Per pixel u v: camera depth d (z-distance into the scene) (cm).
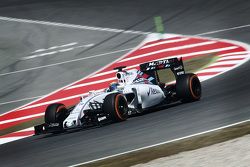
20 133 5047
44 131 4397
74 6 11019
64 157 3528
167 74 6619
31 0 11856
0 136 5097
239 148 2762
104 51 8150
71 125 4231
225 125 3519
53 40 9094
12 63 8194
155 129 3844
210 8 9588
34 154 3850
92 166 3106
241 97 4412
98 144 3725
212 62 6581
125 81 4600
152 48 7856
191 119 3950
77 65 7656
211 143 3091
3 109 6238
